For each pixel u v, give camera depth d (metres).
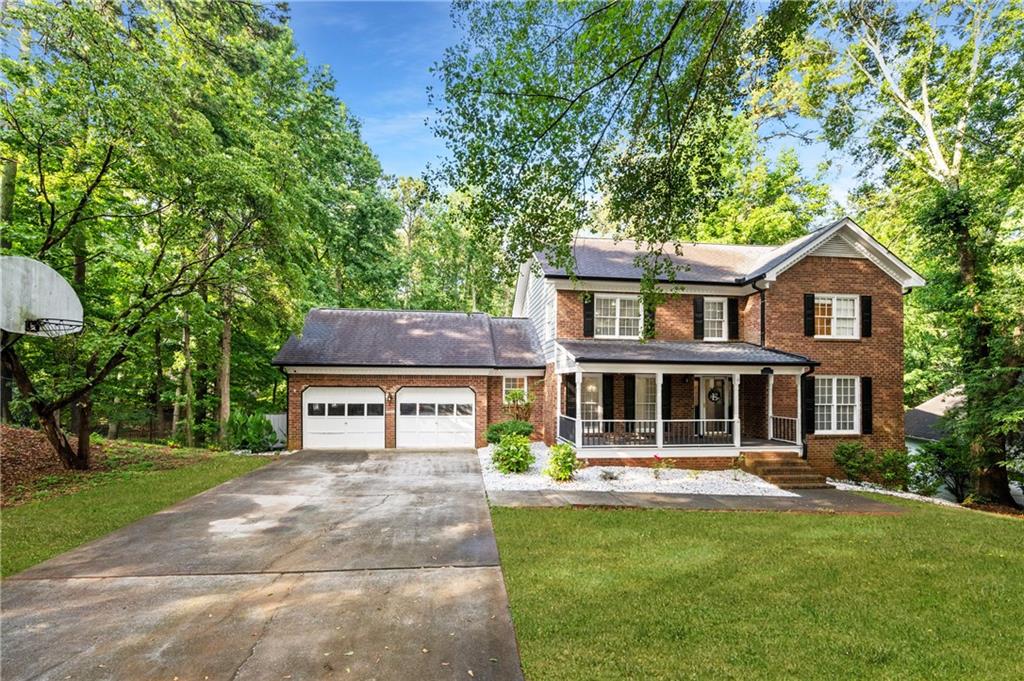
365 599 5.20
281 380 22.02
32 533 7.24
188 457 14.21
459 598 5.23
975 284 14.30
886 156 18.83
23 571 5.90
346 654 4.15
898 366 15.23
